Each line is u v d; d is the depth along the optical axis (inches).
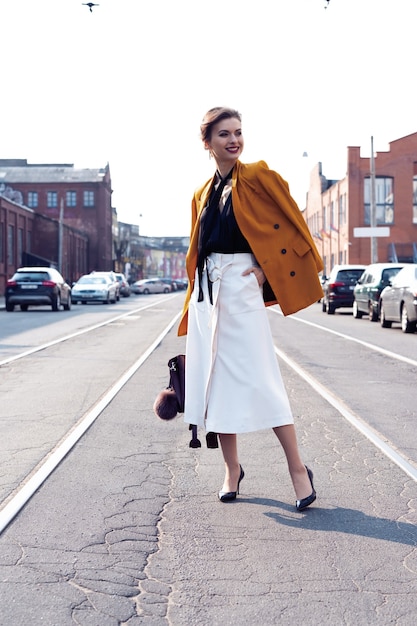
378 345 572.1
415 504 173.2
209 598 122.3
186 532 153.3
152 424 265.4
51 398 322.3
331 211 2532.0
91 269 3548.2
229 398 156.3
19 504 169.6
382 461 214.5
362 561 138.1
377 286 868.6
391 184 2237.9
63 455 217.9
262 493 180.5
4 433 249.6
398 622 114.3
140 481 191.8
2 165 4215.1
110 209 3796.8
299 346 562.9
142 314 1106.7
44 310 1304.1
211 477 195.9
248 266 155.6
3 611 116.8
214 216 156.7
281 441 163.6
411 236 2226.9
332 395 333.7
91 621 113.9
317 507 170.1
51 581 128.3
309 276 154.3
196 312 160.6
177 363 165.9
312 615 116.5
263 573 132.5
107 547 144.6
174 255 6412.4
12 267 2327.8
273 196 152.3
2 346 569.6
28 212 2583.7
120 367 432.5
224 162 156.4
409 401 318.7
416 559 139.3
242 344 155.5
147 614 116.5
